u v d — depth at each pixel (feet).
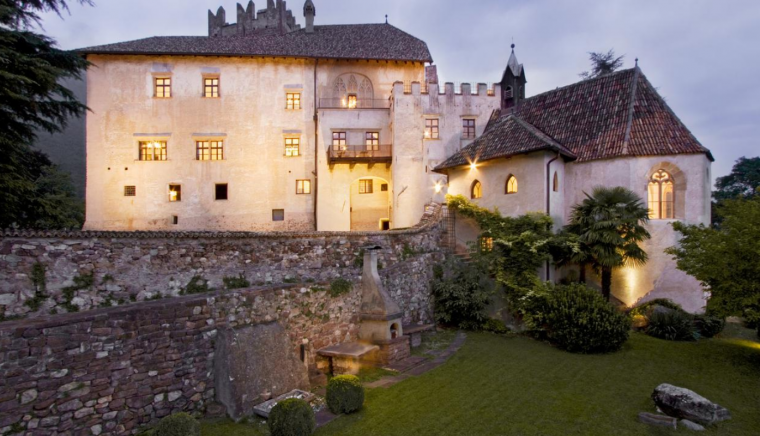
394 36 119.14
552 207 68.03
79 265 32.86
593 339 48.70
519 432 30.40
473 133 100.22
